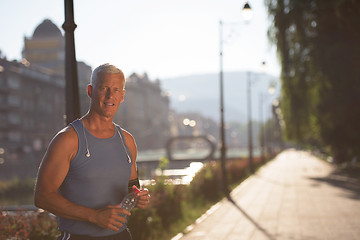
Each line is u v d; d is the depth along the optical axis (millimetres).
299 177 32500
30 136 67375
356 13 19594
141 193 2531
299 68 23844
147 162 68438
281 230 11078
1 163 56125
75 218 2377
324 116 25984
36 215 7387
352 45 22453
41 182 2383
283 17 22484
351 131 26328
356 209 14648
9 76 63125
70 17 6812
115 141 2568
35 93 68000
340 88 23719
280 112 26219
